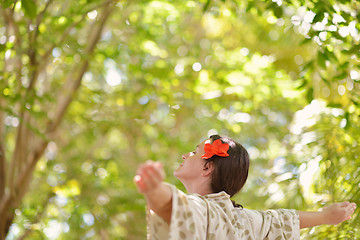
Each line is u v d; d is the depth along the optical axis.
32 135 6.30
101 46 6.92
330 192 3.97
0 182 5.77
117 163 8.12
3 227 5.58
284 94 6.47
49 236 6.89
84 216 7.37
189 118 8.19
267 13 5.00
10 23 5.13
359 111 4.08
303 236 3.57
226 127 7.47
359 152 4.05
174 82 7.05
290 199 4.19
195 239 1.91
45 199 7.16
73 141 7.87
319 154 4.20
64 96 6.71
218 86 6.65
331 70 5.28
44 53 5.23
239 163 2.38
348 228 3.51
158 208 1.83
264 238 2.32
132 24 6.68
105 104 7.27
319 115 4.43
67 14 5.37
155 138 8.10
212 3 5.54
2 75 4.97
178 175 2.41
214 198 2.20
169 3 6.38
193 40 8.17
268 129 7.27
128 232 8.17
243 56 6.97
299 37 6.62
